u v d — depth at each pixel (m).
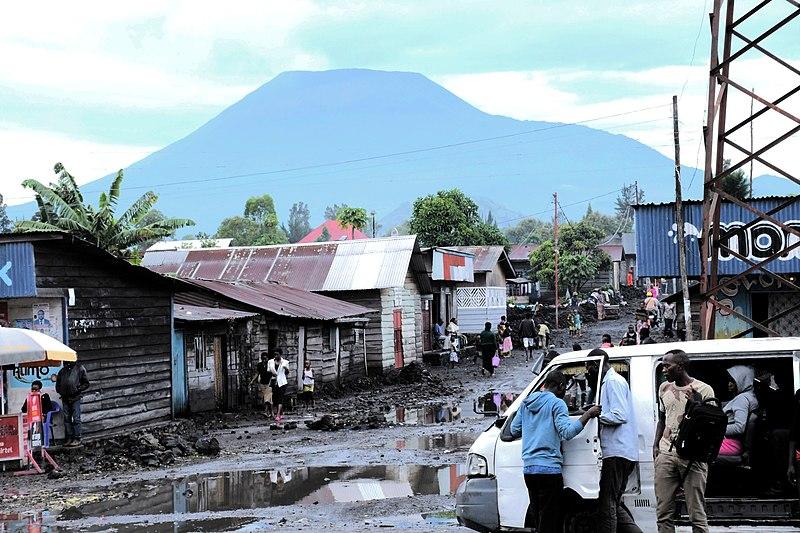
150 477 16.42
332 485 14.95
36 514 13.23
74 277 20.88
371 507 12.92
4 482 16.36
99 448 20.14
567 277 80.62
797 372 9.08
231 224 112.56
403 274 40.75
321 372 34.03
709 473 10.29
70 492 15.08
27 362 17.64
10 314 19.59
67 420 19.52
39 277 19.62
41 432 17.86
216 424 25.14
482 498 9.80
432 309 52.50
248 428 24.28
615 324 65.06
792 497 9.41
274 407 29.16
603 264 85.62
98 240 41.31
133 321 23.19
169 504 13.69
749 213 25.52
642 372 9.50
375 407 29.08
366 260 41.69
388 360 41.59
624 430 9.05
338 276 41.38
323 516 12.41
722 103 17.31
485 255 59.50
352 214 79.12
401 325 43.94
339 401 31.72
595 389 9.60
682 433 8.66
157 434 22.42
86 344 21.25
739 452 9.88
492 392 32.59
